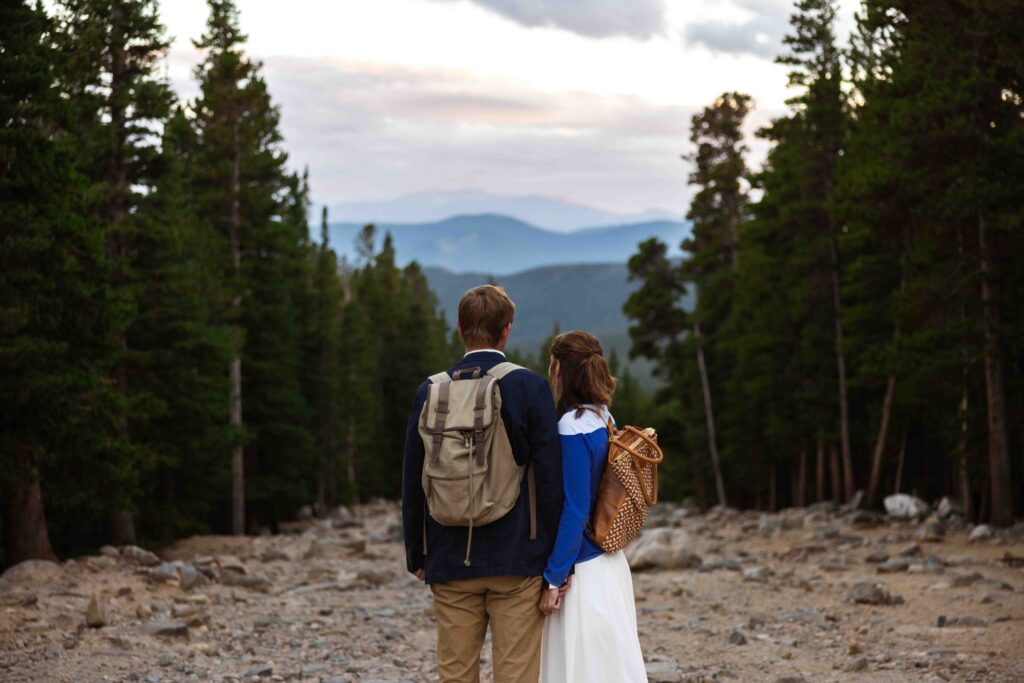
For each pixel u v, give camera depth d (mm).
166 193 25828
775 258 42094
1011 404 24922
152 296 25250
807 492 49312
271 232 38844
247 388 39438
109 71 24375
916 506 28797
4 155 14828
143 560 16203
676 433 56781
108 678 7398
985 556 17797
